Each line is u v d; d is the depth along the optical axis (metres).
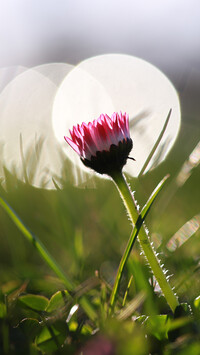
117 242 0.25
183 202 0.30
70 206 0.27
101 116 0.18
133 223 0.18
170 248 0.23
